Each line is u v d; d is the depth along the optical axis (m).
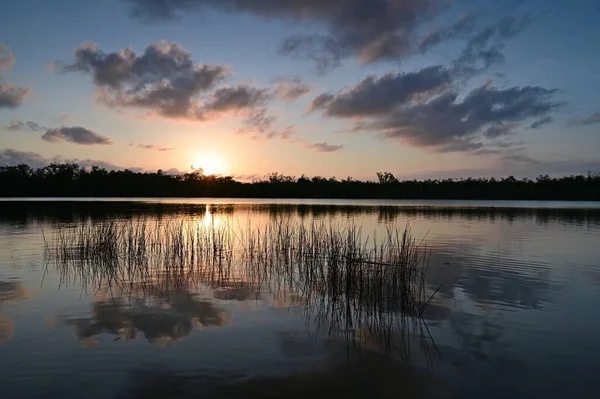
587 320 8.05
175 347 6.66
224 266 13.60
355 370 5.99
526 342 7.00
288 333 7.38
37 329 7.38
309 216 33.22
